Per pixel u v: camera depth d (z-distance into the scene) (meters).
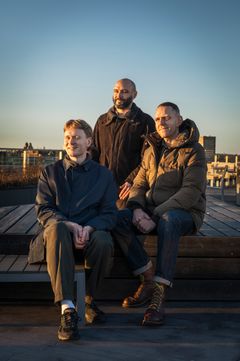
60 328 3.34
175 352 3.14
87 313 3.69
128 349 3.18
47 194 3.84
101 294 4.23
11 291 4.18
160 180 4.12
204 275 4.20
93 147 4.86
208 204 7.63
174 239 3.74
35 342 3.28
